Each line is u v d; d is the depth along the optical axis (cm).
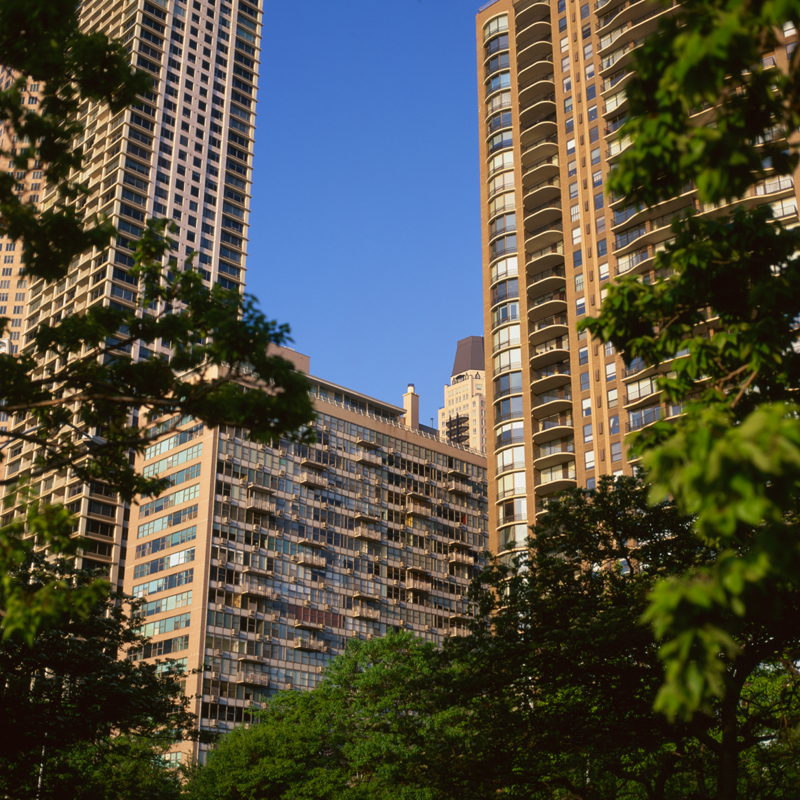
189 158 14975
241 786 5275
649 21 8681
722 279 1235
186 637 10219
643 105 890
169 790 5291
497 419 8994
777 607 845
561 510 2869
